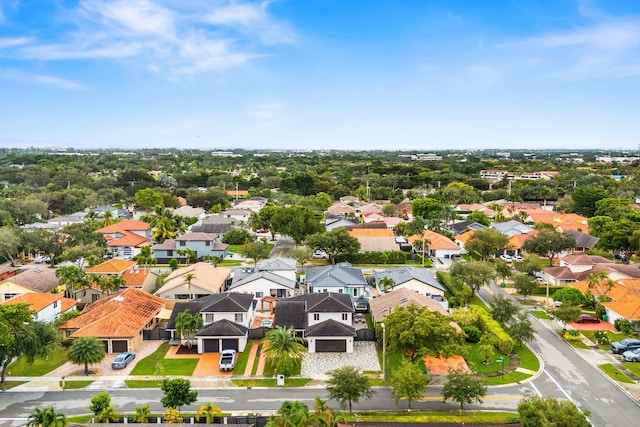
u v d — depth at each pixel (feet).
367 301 263.49
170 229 408.87
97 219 488.02
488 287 307.58
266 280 271.49
